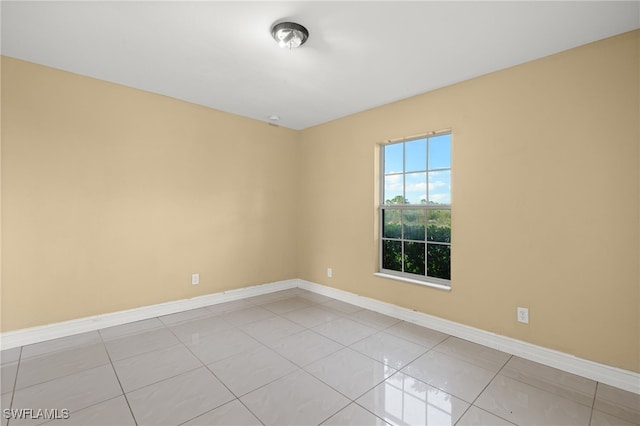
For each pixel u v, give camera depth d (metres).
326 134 4.27
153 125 3.31
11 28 2.13
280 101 3.51
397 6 1.87
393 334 2.95
